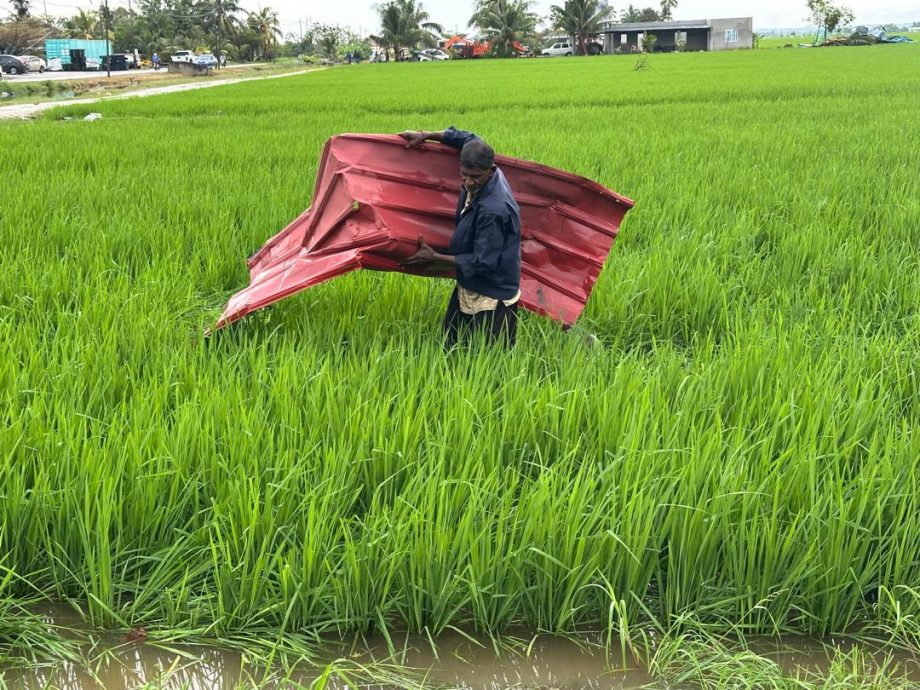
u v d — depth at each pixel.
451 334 5.15
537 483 3.44
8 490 3.34
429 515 3.17
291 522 3.40
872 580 3.39
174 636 3.10
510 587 3.21
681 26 97.94
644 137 15.41
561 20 91.12
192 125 19.56
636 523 3.22
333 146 5.21
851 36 90.12
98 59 79.00
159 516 3.38
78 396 4.16
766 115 20.34
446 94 31.81
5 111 30.25
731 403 4.45
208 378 4.24
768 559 3.22
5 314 5.61
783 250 7.54
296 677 3.03
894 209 8.94
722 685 2.96
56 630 3.17
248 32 117.69
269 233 7.96
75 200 9.54
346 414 3.95
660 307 6.32
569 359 4.84
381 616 3.12
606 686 3.02
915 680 3.05
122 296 5.84
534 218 5.21
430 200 5.05
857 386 4.36
